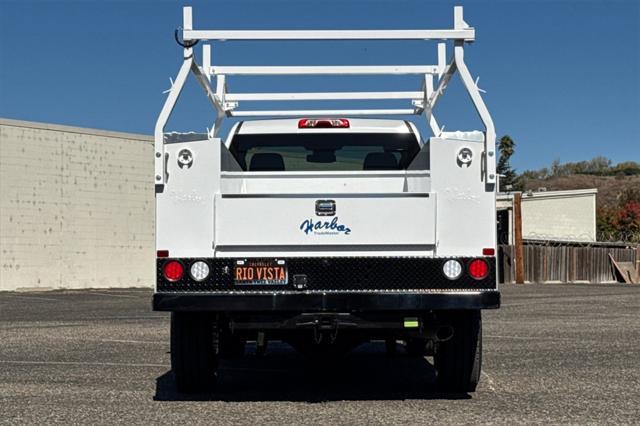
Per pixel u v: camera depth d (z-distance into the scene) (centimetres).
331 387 832
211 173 705
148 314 1800
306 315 699
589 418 670
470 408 711
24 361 1030
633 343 1216
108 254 2941
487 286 695
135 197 3017
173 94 717
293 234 702
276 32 727
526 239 4378
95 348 1165
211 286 696
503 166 7706
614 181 13575
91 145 2898
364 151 931
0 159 2678
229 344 1016
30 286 2745
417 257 695
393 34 730
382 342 1245
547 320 1638
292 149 929
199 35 721
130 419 670
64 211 2828
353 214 704
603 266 4359
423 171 744
